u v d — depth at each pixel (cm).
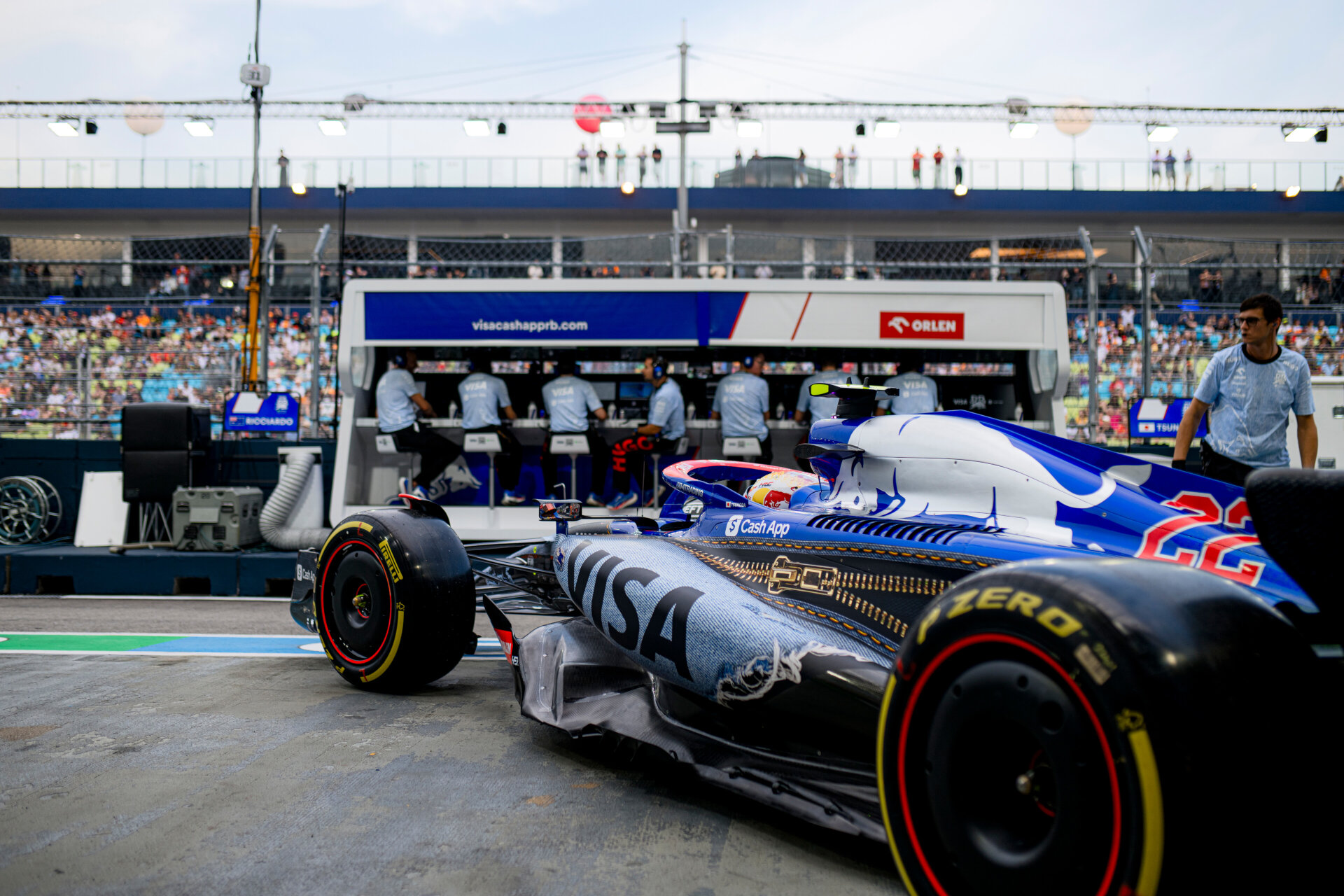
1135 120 1795
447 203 2483
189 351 982
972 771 154
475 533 788
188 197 2461
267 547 792
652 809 239
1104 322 1017
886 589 231
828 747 217
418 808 238
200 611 630
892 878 199
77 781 255
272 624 566
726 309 778
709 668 241
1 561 734
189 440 803
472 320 788
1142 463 217
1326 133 1781
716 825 229
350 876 197
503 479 816
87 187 2456
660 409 755
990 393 874
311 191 2462
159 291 1338
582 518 387
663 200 2484
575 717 291
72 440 864
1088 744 135
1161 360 1017
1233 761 126
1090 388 891
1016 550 210
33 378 989
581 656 315
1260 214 2505
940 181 2508
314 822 227
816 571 250
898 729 166
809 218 2562
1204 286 1212
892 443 261
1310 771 130
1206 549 191
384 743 296
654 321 780
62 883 191
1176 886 125
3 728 311
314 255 917
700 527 309
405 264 928
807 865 205
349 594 368
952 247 2573
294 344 1226
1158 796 126
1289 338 1152
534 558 402
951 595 160
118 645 484
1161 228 2577
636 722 276
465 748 293
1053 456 230
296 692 369
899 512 252
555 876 198
